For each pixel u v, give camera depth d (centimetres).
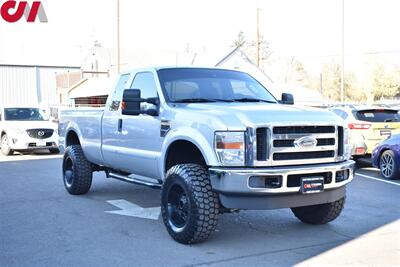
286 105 677
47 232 683
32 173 1291
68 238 652
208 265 543
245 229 693
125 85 785
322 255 578
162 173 670
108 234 670
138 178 788
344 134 632
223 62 5125
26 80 4025
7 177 1216
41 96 4100
